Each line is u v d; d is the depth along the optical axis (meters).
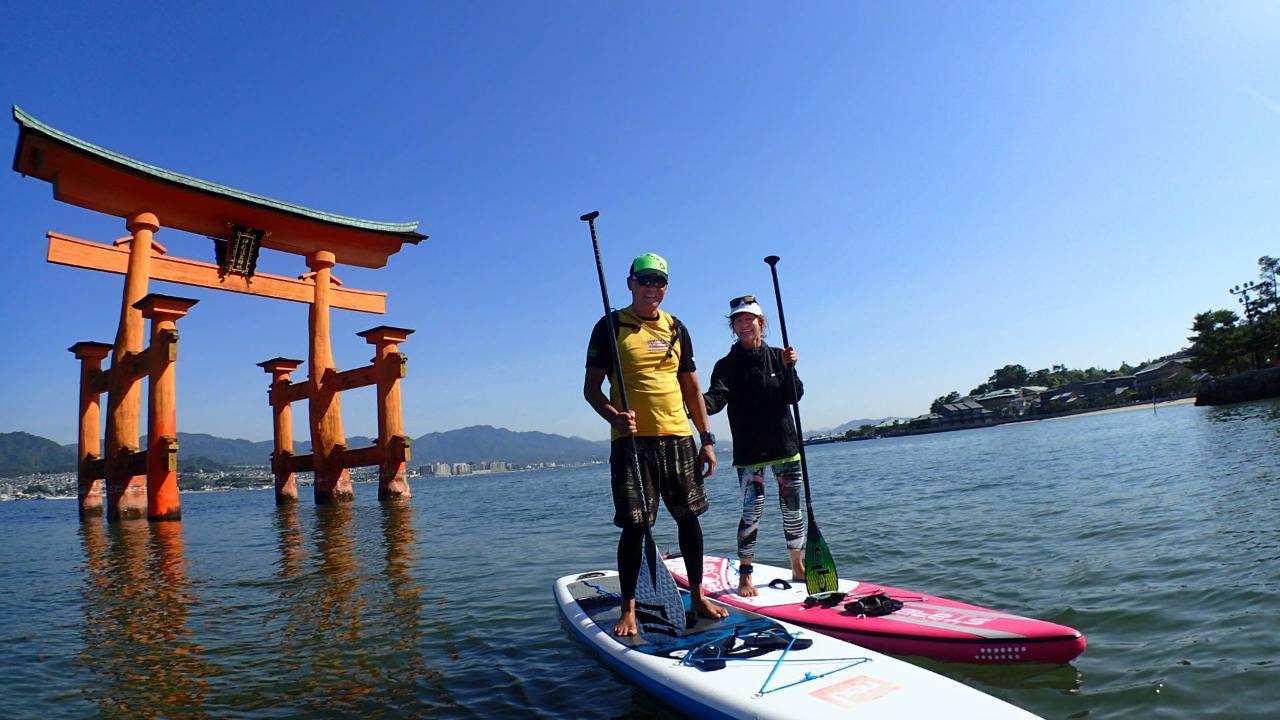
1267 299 59.19
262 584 7.53
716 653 3.18
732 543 8.87
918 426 129.62
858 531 9.05
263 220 23.52
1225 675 3.17
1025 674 3.37
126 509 19.22
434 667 4.11
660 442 3.68
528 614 5.36
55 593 7.66
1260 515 7.16
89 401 22.98
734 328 4.67
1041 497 11.14
